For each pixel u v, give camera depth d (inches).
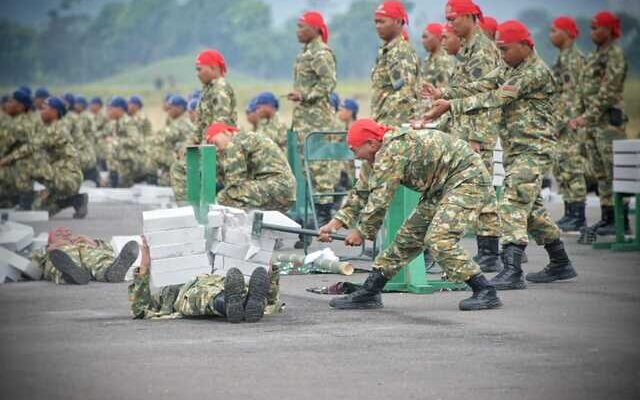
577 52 1106.1
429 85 733.3
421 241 634.8
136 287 614.2
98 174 1831.9
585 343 541.6
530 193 714.8
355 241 612.7
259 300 598.9
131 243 771.4
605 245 941.2
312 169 1009.5
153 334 569.9
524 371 484.4
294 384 463.5
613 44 1036.5
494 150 853.8
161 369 491.5
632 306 646.5
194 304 605.6
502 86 713.6
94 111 2071.9
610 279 758.5
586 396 445.1
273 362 503.5
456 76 765.3
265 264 623.5
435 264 813.2
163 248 602.2
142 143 1787.6
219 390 455.2
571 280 754.8
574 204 1067.9
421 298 683.4
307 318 613.3
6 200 1289.4
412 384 463.2
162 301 624.7
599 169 1050.7
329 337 558.3
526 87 711.7
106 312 645.3
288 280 774.5
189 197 698.2
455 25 757.9
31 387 465.7
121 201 1624.0
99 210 1444.4
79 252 780.6
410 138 605.6
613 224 1048.8
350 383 465.1
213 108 978.1
